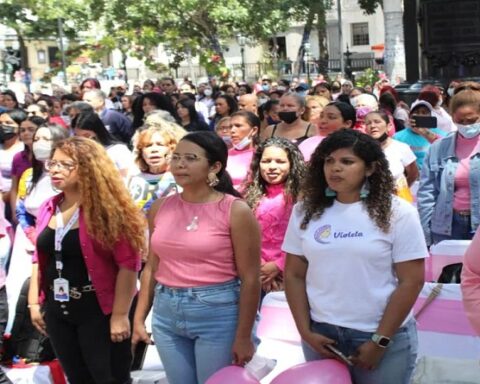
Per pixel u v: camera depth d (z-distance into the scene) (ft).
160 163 20.67
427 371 12.86
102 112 34.86
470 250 11.59
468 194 20.57
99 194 15.07
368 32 184.24
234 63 159.63
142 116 35.91
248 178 19.71
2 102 47.55
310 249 12.83
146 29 106.83
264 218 19.01
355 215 12.70
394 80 88.38
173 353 14.30
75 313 15.56
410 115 29.99
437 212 20.95
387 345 12.60
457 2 50.60
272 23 111.45
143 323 15.05
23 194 22.22
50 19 119.96
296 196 18.93
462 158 20.63
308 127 27.32
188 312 13.97
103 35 115.55
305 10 123.65
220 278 13.98
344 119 24.12
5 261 20.29
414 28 55.42
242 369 13.38
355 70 175.63
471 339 16.81
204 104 62.49
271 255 19.06
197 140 14.07
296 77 128.36
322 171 13.00
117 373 15.80
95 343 15.60
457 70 51.52
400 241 12.56
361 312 12.64
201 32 111.75
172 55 132.05
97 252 15.30
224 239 13.91
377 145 12.75
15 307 19.67
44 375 18.92
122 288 15.35
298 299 13.23
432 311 17.13
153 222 14.60
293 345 16.62
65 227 15.40
